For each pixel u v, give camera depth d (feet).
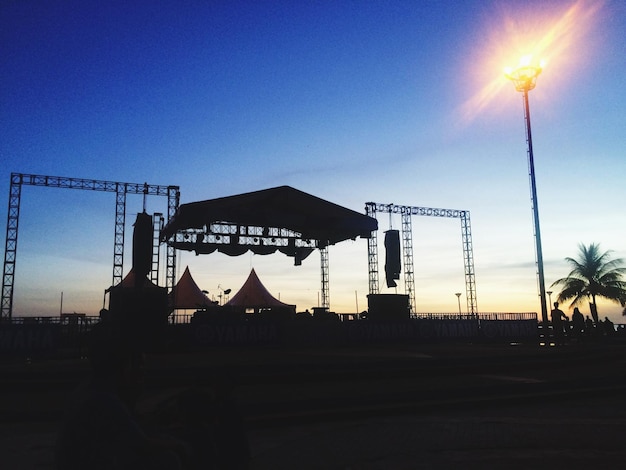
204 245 101.96
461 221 136.77
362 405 34.24
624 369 51.42
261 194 91.91
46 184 104.47
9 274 98.53
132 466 9.98
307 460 22.88
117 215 109.29
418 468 21.54
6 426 29.35
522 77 80.23
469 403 35.19
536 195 79.20
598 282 148.97
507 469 21.29
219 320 68.33
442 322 85.81
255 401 32.81
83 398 9.25
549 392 38.96
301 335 71.56
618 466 21.59
